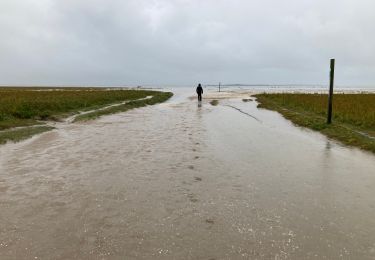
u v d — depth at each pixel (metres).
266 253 5.62
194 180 9.59
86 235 6.21
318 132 18.64
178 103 43.75
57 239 6.05
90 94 49.03
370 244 5.96
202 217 7.06
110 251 5.65
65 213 7.20
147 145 14.61
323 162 11.82
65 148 13.88
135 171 10.45
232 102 44.97
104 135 17.20
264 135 17.44
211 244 5.91
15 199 8.01
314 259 5.46
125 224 6.69
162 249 5.73
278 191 8.73
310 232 6.41
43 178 9.68
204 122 22.70
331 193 8.61
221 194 8.47
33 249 5.69
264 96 55.84
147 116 26.75
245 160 12.01
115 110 30.56
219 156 12.59
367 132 17.66
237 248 5.78
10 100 31.00
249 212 7.35
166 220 6.90
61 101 31.59
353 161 11.99
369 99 39.91
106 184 9.17
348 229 6.55
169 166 11.09
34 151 13.23
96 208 7.49
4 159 11.88
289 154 13.05
